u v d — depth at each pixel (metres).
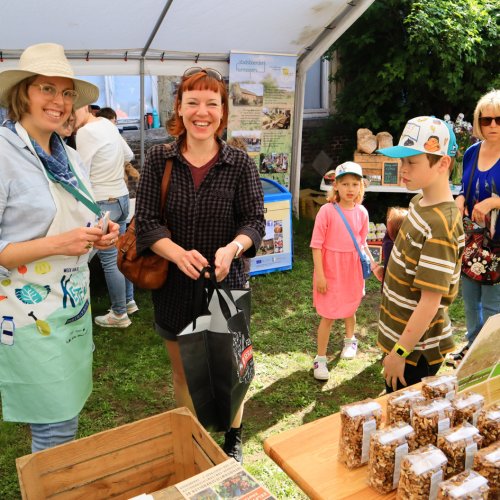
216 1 4.61
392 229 2.67
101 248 2.10
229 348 1.93
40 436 2.06
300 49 6.13
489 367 1.70
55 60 1.88
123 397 3.42
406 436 1.40
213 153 2.34
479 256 3.29
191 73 2.23
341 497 1.38
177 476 1.89
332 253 3.52
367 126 8.08
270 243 5.60
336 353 4.04
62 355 2.00
